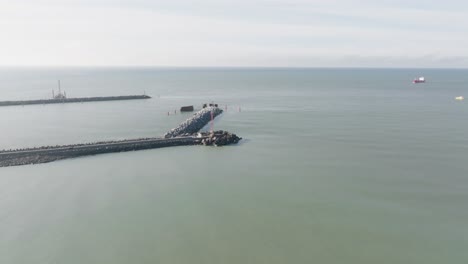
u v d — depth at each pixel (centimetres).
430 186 4106
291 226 3180
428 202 3678
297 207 3553
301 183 4194
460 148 5791
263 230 3109
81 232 3045
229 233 3055
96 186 4062
